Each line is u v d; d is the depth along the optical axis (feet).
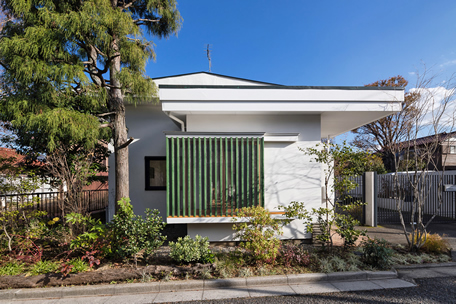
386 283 13.01
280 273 13.71
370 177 26.40
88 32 14.34
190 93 18.44
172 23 20.94
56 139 15.10
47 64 14.35
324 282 13.26
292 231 19.40
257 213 15.11
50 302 11.81
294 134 19.11
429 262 15.48
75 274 12.96
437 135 17.65
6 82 14.87
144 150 24.61
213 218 17.80
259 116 20.21
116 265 14.43
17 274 13.38
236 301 11.50
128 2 20.59
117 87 17.38
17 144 21.58
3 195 17.85
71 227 16.30
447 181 30.66
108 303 11.56
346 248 16.22
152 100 19.44
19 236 15.76
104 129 18.47
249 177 18.31
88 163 18.56
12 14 15.58
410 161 20.90
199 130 20.03
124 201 14.70
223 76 31.12
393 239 20.61
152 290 12.66
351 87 18.70
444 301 11.12
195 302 11.51
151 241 14.48
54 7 14.90
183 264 14.46
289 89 18.66
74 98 17.85
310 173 19.70
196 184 18.29
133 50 15.64
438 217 30.17
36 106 14.47
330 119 22.15
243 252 16.57
